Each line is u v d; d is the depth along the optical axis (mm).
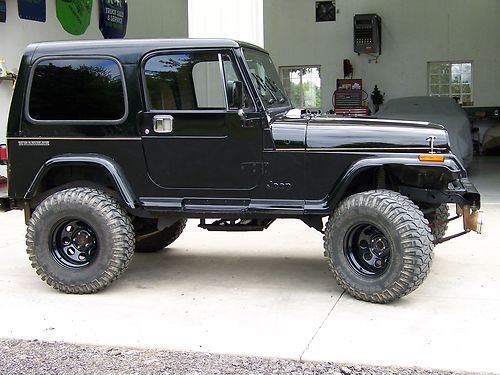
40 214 4688
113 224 4605
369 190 4582
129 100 4613
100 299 4660
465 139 11516
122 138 4637
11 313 4391
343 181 4340
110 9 12148
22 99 4766
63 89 4715
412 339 3752
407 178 4617
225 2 7727
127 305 4520
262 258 5781
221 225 4941
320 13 16438
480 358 3461
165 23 14906
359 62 16359
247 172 4520
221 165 4543
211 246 6273
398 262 4191
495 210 7805
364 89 16422
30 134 4758
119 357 3645
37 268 4766
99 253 4641
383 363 3432
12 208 5008
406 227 4160
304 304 4441
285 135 4426
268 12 16766
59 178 4980
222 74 4547
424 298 4504
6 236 6934
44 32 10445
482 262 5438
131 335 3947
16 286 5027
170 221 4922
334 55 16484
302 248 6133
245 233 6852
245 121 4449
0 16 9414
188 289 4871
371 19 15547
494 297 4504
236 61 4504
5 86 9633
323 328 3965
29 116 4758
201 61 4582
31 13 10078
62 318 4270
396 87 16234
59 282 4719
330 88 16641
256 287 4883
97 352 3723
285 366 3451
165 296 4707
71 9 11070
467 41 15664
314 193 4461
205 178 4578
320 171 4418
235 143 4500
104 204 4613
